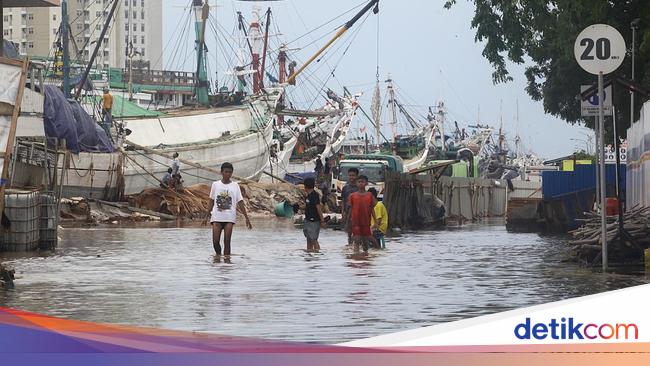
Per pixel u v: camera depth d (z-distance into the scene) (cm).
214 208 2481
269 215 6084
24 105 4000
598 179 2597
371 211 2597
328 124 9612
